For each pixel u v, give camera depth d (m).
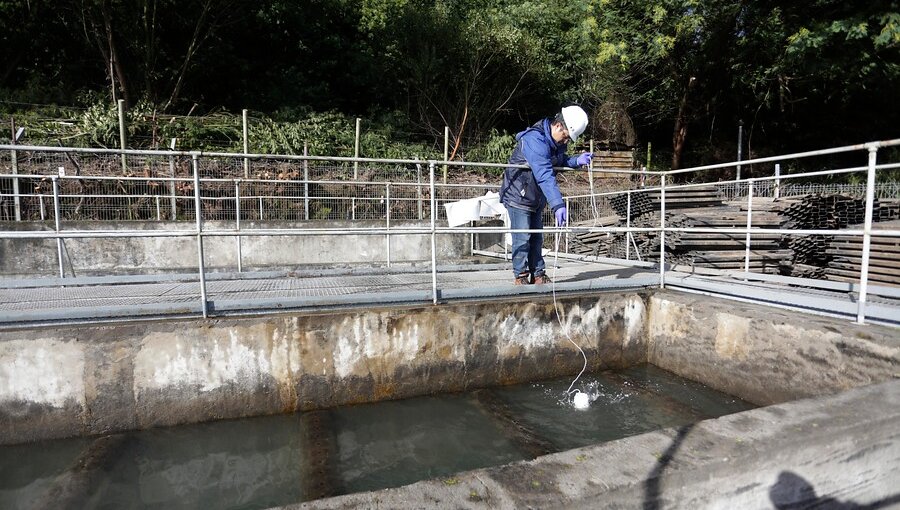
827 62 15.73
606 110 19.89
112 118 13.63
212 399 3.67
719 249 7.44
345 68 20.53
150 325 3.54
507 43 18.70
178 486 3.01
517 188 4.69
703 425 1.87
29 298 4.29
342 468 3.15
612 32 19.39
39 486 2.95
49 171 11.35
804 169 19.81
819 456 1.85
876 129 20.00
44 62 17.47
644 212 9.05
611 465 1.59
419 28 18.75
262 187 12.30
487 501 1.42
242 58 19.42
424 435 3.59
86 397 3.46
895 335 3.23
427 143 18.61
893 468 2.08
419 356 4.12
